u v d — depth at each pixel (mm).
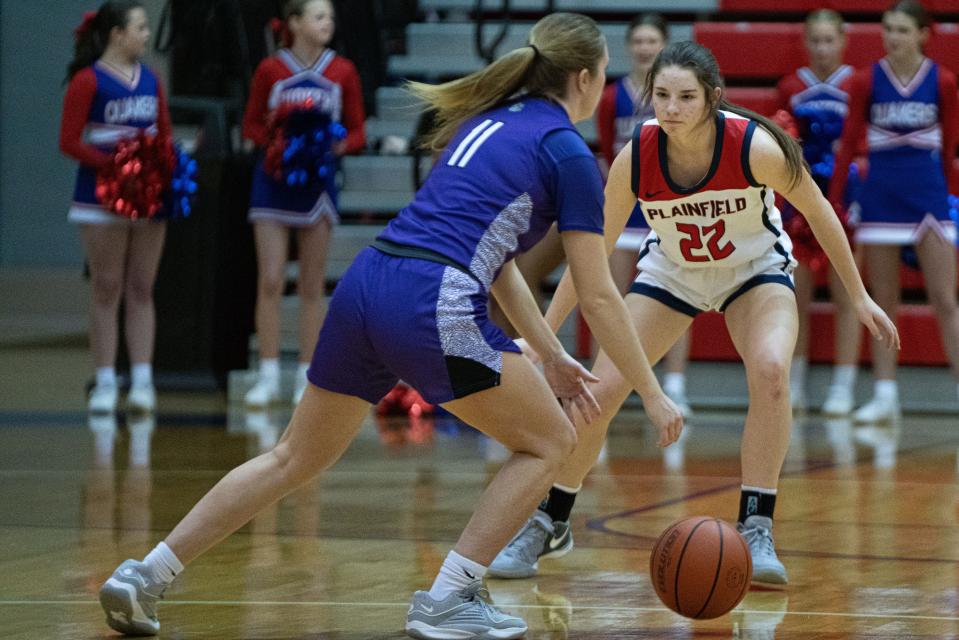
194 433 18469
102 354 20891
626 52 25281
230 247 24078
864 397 22078
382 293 7777
